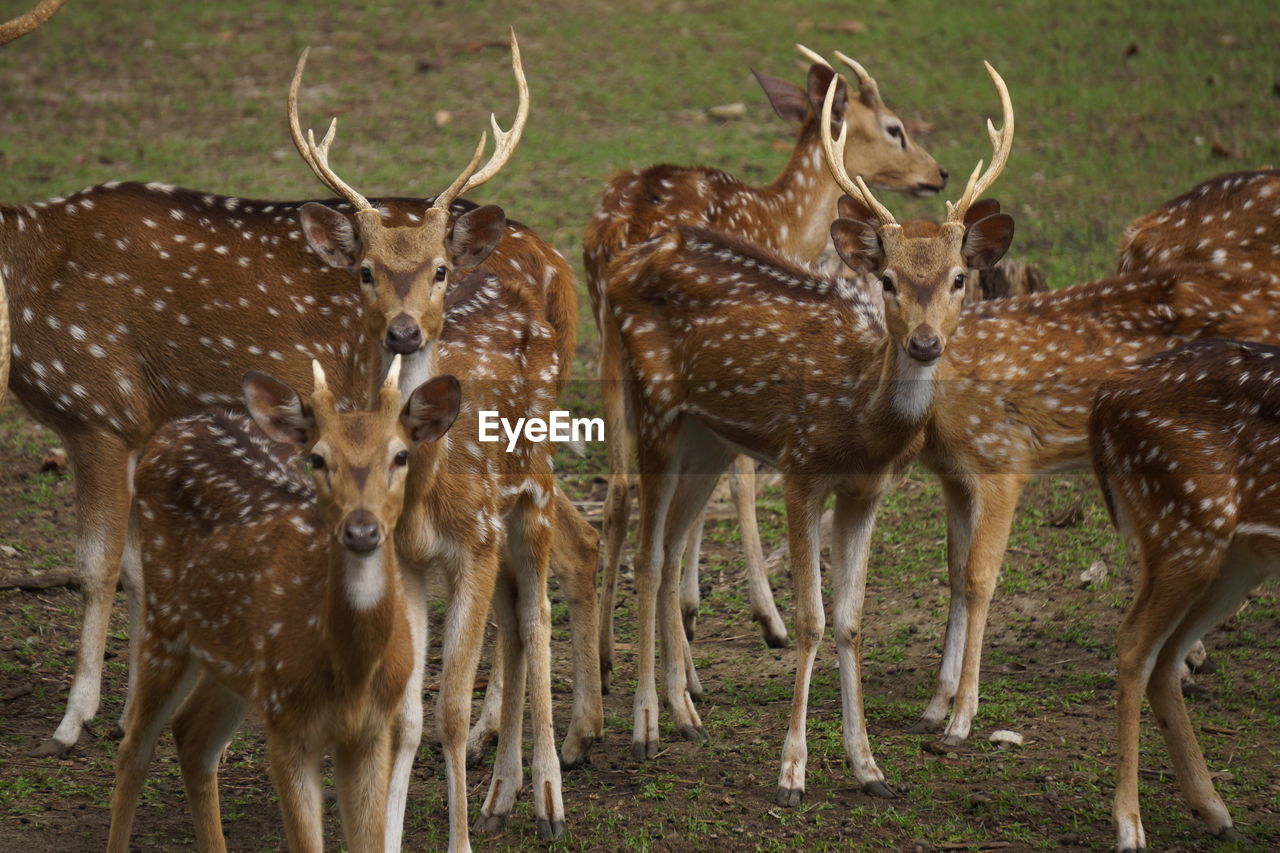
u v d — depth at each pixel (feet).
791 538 54.24
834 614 53.83
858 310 55.77
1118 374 52.65
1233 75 138.62
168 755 55.21
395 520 40.45
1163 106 131.95
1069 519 74.59
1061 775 53.11
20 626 63.87
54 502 76.64
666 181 73.00
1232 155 119.34
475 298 54.39
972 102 134.51
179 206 60.70
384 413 40.27
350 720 41.75
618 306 61.31
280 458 47.34
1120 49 147.33
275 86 139.13
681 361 58.85
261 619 42.42
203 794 45.78
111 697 59.16
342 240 50.78
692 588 66.23
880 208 52.47
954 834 49.08
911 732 57.36
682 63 145.28
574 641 55.83
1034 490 78.48
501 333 52.60
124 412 59.11
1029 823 49.93
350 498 39.09
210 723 45.68
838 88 81.97
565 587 55.67
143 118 130.31
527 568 51.75
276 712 41.98
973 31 154.10
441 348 50.42
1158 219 71.26
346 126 129.39
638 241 69.31
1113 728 56.75
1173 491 49.44
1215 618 50.55
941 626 66.39
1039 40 151.02
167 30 154.71
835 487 54.24
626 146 125.29
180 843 48.52
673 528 58.44
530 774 54.95
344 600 40.06
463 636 47.98
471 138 127.03
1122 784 48.75
